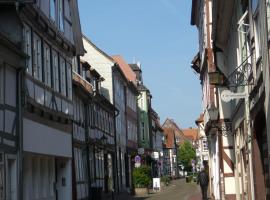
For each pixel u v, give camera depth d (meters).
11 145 21.27
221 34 25.06
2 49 20.39
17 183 21.69
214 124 29.28
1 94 20.58
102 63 54.66
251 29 17.30
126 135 63.03
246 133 20.14
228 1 20.86
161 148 107.38
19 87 22.28
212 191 40.75
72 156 32.44
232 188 29.14
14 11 22.81
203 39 36.72
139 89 78.94
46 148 26.31
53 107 27.38
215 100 31.19
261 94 15.93
